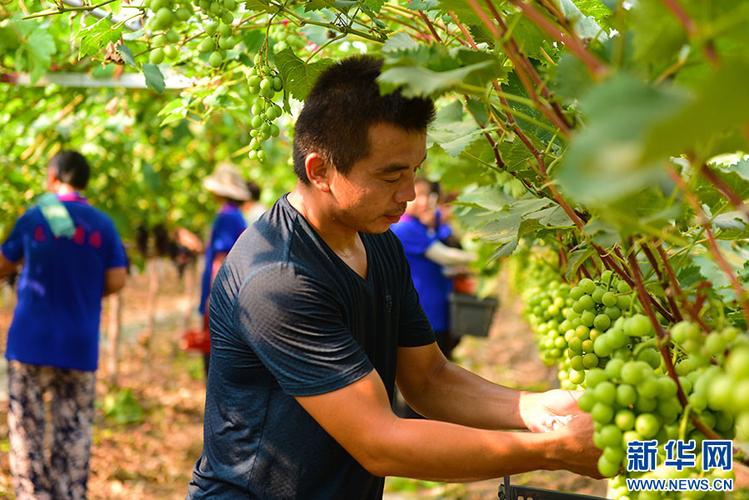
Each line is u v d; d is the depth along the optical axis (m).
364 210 1.84
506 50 1.27
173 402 7.66
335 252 1.99
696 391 1.22
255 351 1.88
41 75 2.29
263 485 1.98
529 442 1.65
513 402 2.13
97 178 5.92
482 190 2.30
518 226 1.86
